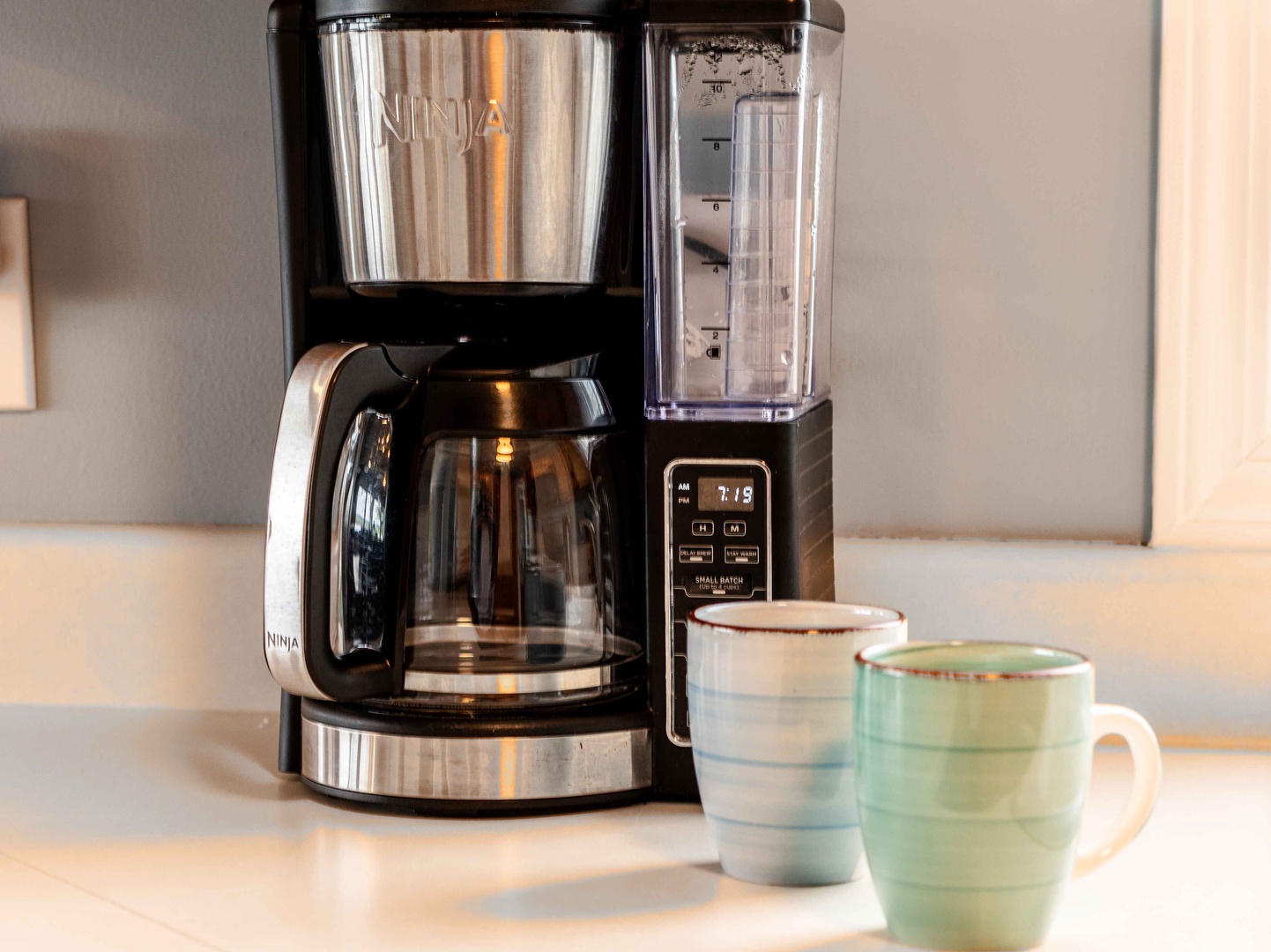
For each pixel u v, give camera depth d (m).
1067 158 0.92
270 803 0.78
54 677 1.02
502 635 0.77
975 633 0.92
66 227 1.03
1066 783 0.54
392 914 0.60
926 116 0.93
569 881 0.64
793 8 0.72
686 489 0.74
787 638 0.61
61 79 1.02
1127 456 0.93
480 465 0.77
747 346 0.73
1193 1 0.90
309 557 0.70
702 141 0.73
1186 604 0.90
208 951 0.56
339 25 0.73
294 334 0.79
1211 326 0.91
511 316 0.80
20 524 1.05
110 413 1.03
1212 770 0.84
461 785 0.73
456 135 0.72
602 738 0.75
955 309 0.94
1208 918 0.59
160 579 1.01
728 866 0.65
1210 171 0.90
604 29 0.73
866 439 0.95
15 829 0.73
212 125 1.01
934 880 0.54
